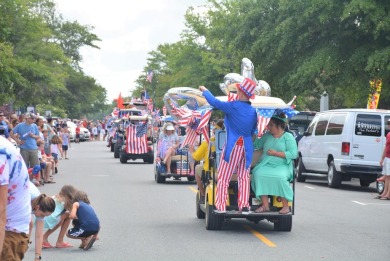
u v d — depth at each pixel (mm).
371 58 30250
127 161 41562
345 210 18859
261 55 37000
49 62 70062
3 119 24250
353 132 25266
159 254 12086
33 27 53594
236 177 14336
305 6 32938
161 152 26391
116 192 22781
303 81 33250
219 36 41344
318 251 12500
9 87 47594
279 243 13328
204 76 64312
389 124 23109
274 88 38719
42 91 68000
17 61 50531
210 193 14617
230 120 13891
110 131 58062
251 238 13883
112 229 14922
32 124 24078
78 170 33500
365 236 14312
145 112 51750
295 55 35562
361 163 25219
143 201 20234
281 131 14195
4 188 6438
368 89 32844
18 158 6707
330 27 32812
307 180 30156
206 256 11906
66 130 43938
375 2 30047
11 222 6871
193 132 15453
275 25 35312
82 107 130375
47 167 25969
